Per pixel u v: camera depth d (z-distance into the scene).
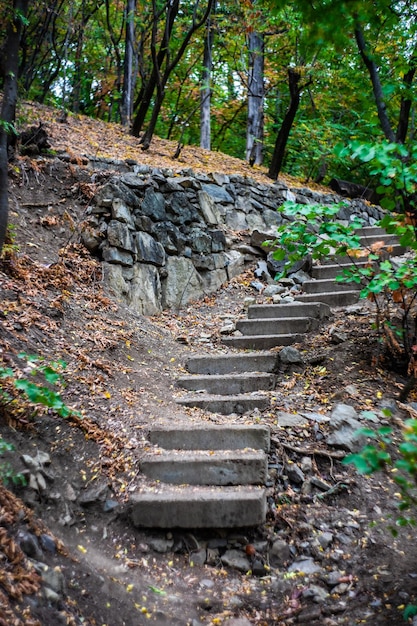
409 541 2.91
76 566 2.46
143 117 9.14
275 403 4.05
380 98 3.58
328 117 11.90
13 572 2.12
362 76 7.57
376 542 2.92
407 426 2.01
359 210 9.50
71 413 2.63
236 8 9.23
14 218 5.31
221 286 6.69
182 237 6.47
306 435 3.65
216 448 3.46
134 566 2.72
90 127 8.89
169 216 6.48
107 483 3.04
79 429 3.25
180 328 5.67
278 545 2.94
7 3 4.28
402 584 2.58
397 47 4.93
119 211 5.76
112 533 2.85
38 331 3.97
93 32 10.88
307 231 4.30
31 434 3.04
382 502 3.19
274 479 3.31
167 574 2.75
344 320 5.32
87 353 4.12
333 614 2.51
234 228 7.48
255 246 7.20
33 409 3.15
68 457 3.06
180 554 2.90
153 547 2.88
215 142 15.48
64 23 10.17
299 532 3.02
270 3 2.43
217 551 2.93
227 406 4.02
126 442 3.35
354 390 4.06
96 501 2.92
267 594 2.70
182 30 11.38
